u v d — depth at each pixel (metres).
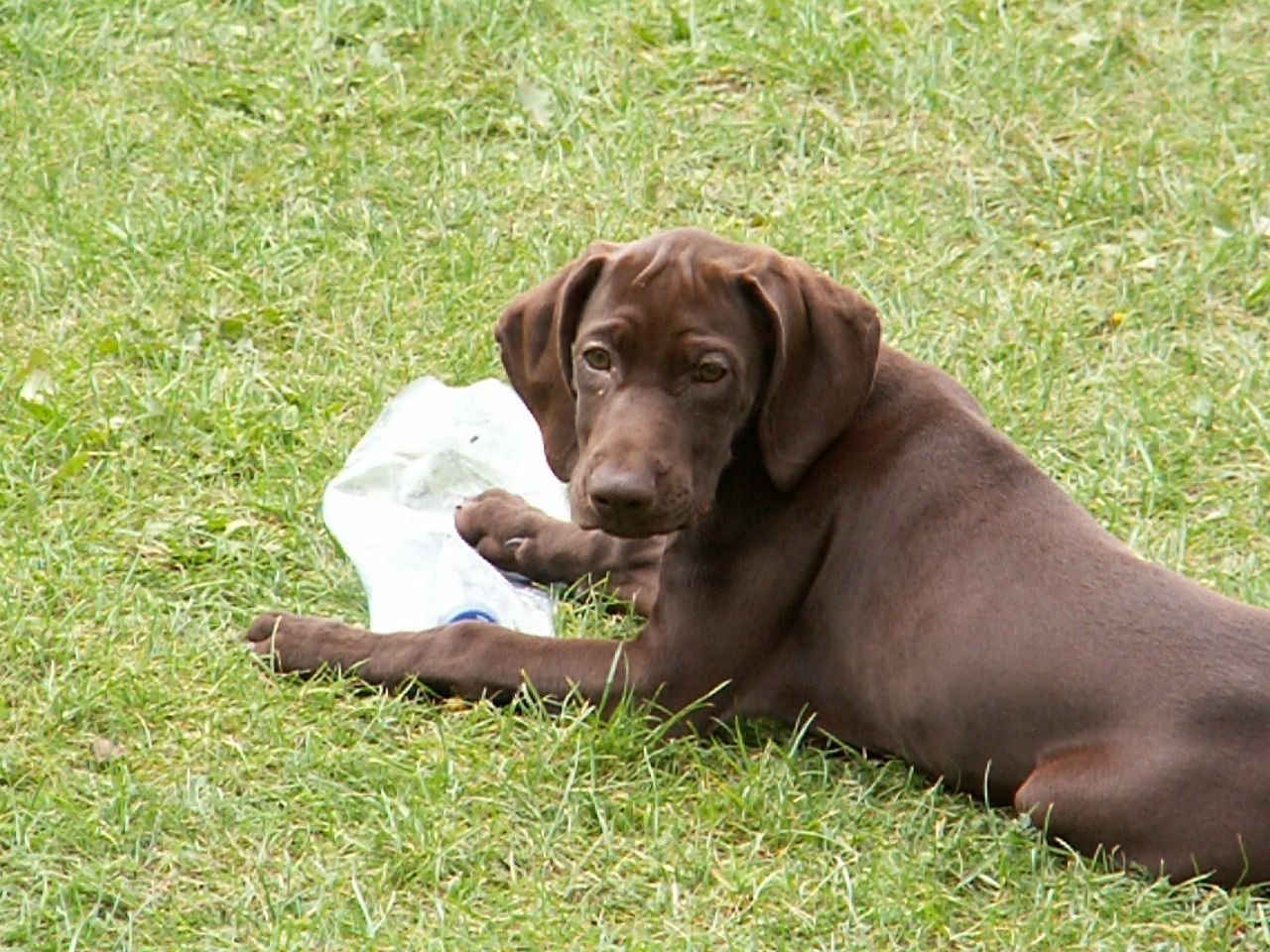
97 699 9.77
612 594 10.90
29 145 15.23
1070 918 8.57
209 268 13.93
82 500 11.59
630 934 8.51
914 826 9.25
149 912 8.52
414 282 14.01
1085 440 12.66
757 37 16.81
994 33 16.92
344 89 16.19
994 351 13.48
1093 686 8.86
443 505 11.65
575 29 16.83
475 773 9.43
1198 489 12.34
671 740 9.73
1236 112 16.20
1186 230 14.91
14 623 10.31
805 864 8.98
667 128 15.85
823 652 9.71
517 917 8.56
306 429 12.35
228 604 10.87
